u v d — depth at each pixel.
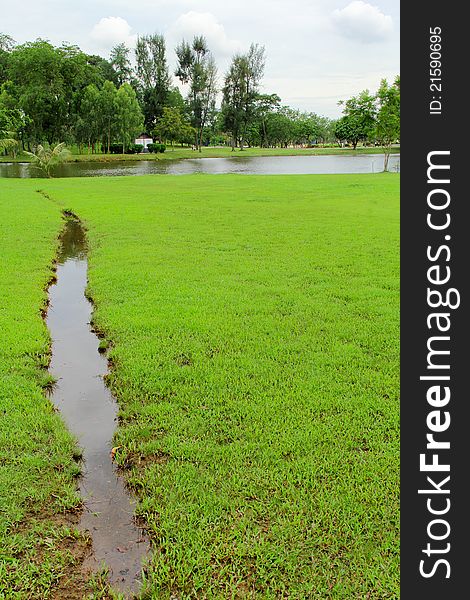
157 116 61.38
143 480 3.26
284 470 3.27
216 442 3.60
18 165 41.03
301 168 37.66
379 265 8.06
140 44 59.62
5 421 3.86
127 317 5.91
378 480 3.19
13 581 2.54
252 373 4.56
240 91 60.25
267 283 7.18
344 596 2.44
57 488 3.21
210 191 18.75
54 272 8.34
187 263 8.27
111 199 16.17
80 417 4.10
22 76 47.16
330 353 4.93
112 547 2.80
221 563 2.64
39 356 5.09
